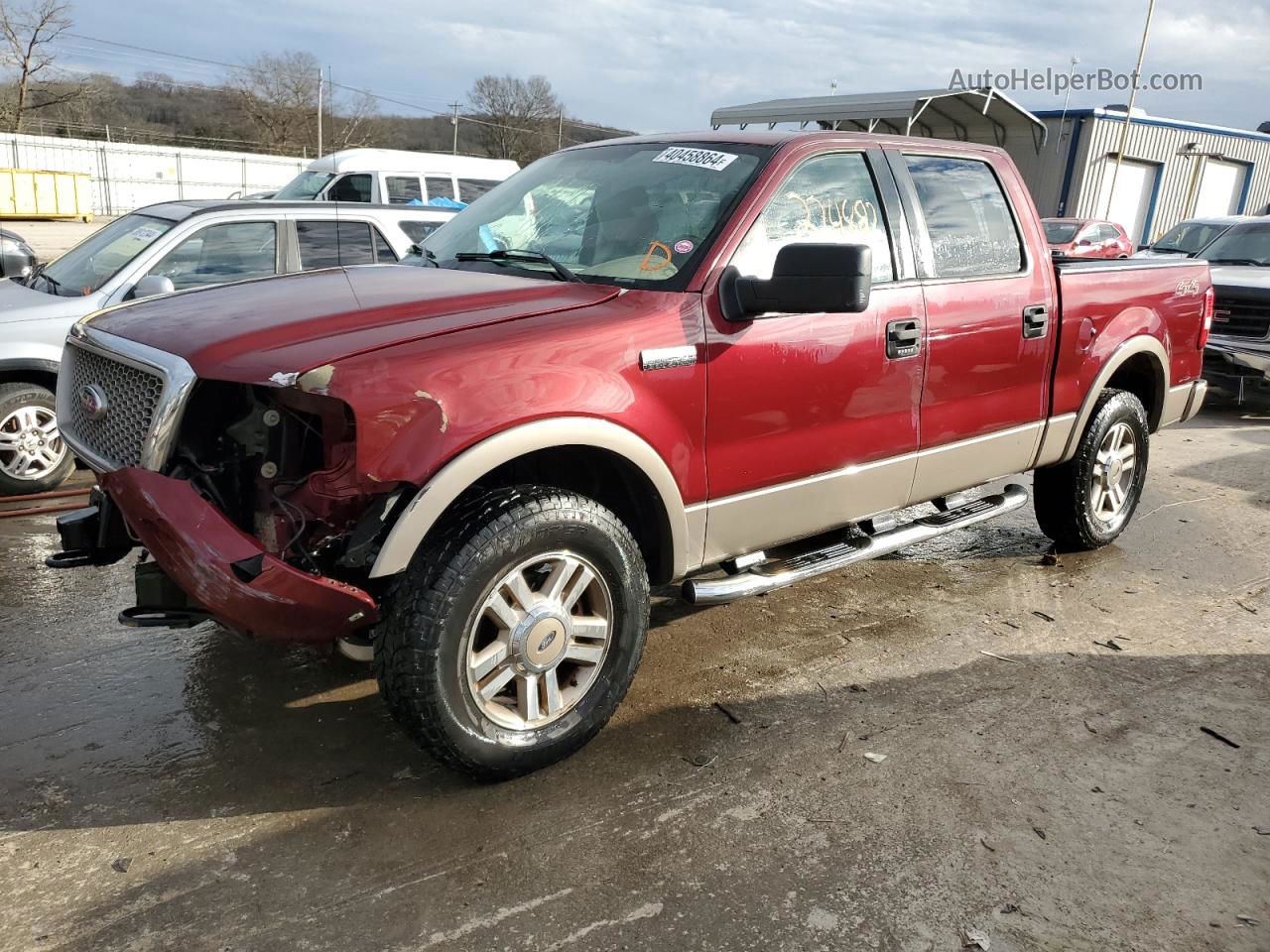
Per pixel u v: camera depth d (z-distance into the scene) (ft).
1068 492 16.72
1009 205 14.60
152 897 8.38
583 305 10.34
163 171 166.71
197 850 9.00
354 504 9.16
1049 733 11.50
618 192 12.39
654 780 10.29
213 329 9.66
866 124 58.34
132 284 19.74
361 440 8.58
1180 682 12.89
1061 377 15.26
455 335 9.42
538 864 8.93
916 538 13.88
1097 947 8.15
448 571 9.07
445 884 8.64
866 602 15.34
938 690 12.47
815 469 12.10
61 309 18.84
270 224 21.80
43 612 13.98
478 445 9.00
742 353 10.96
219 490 9.28
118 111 223.30
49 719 11.14
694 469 10.84
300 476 9.44
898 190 13.00
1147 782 10.54
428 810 9.67
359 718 11.38
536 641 9.82
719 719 11.60
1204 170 107.96
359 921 8.16
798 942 8.09
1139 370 17.63
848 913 8.43
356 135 241.96
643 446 10.21
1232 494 22.13
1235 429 29.58
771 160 11.77
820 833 9.50
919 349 12.82
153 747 10.65
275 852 9.00
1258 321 31.14
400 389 8.73
